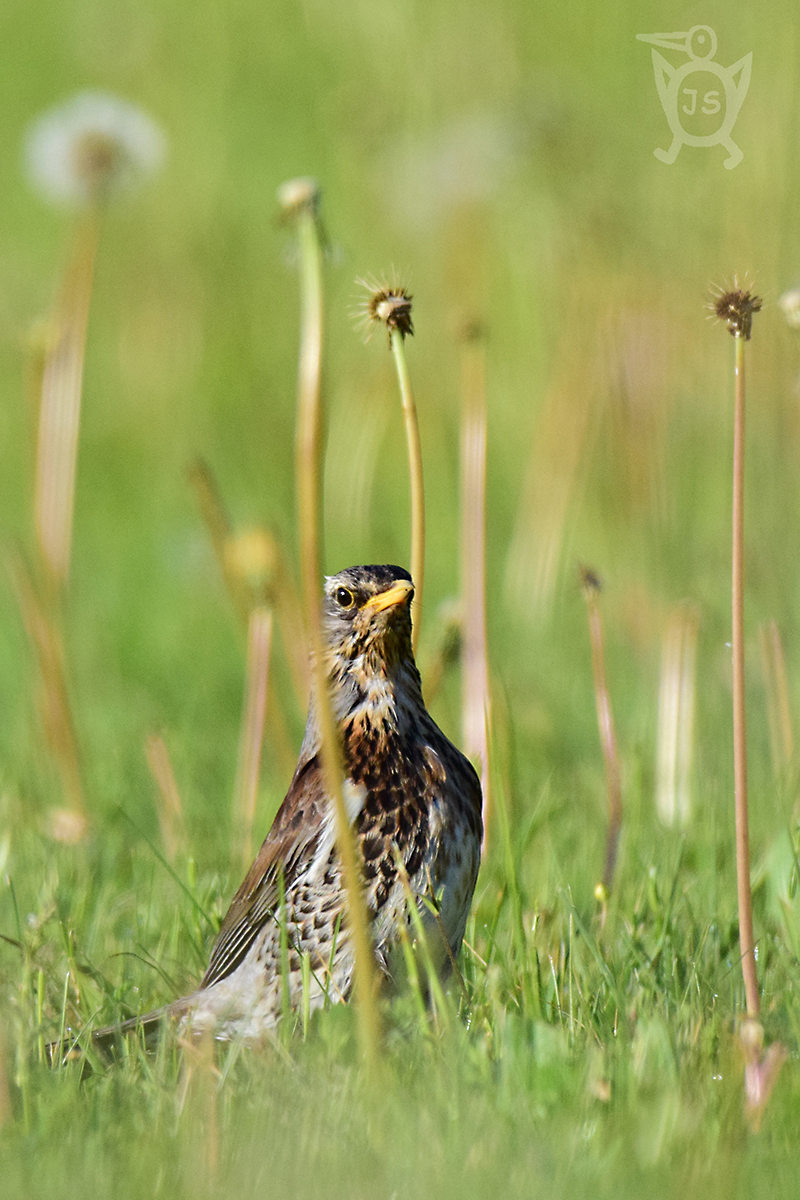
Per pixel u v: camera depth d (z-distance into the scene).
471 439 9.19
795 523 13.94
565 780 10.59
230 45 22.42
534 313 17.66
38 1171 5.42
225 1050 7.03
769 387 14.51
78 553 17.11
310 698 7.36
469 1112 5.66
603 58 18.73
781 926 7.39
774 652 9.65
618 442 15.26
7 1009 6.96
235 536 14.12
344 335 18.44
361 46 18.72
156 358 20.78
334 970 6.92
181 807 9.87
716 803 9.20
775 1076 5.60
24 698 13.05
